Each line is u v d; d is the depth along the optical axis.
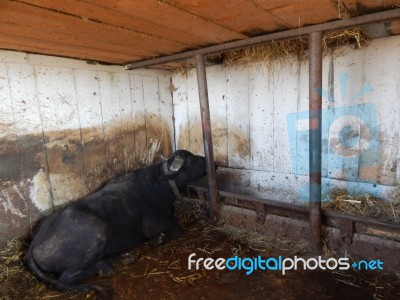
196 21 1.85
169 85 4.06
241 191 3.62
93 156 3.14
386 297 1.88
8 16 1.63
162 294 2.04
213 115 3.72
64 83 2.84
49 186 2.76
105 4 1.50
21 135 2.54
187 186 3.42
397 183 2.61
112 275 2.28
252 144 3.45
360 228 2.23
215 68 3.59
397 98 2.52
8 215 2.49
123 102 3.43
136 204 2.66
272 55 3.06
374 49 2.57
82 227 2.16
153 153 3.87
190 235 2.88
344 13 1.80
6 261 2.32
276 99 3.17
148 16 1.72
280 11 1.74
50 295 2.05
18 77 2.50
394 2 1.64
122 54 2.79
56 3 1.46
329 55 2.79
